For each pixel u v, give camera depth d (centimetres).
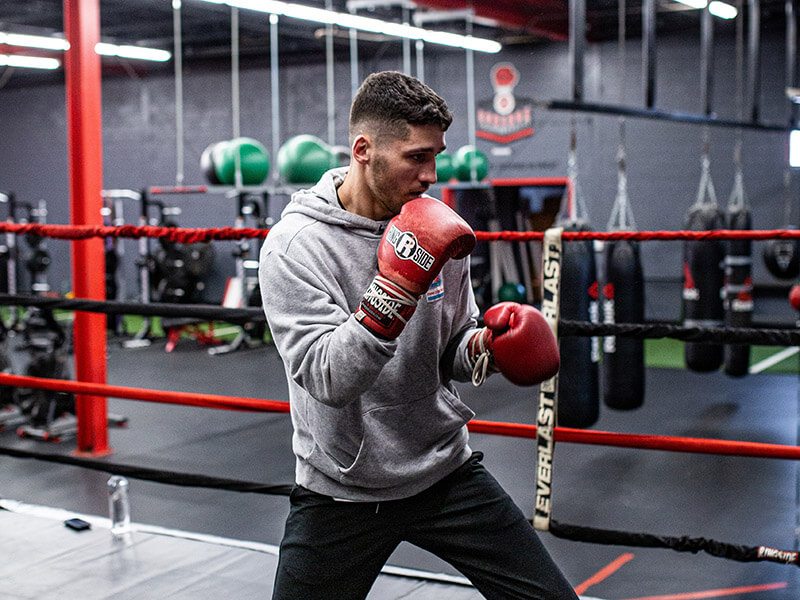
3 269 1035
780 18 916
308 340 123
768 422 548
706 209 556
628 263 432
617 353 438
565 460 462
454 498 143
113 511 279
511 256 905
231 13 895
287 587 140
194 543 269
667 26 959
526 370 130
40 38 894
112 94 1209
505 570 139
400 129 122
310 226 133
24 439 525
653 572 306
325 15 709
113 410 595
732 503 388
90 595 232
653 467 448
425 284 118
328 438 137
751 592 287
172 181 1182
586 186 1009
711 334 195
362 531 140
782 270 706
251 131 1137
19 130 1269
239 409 226
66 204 1246
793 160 914
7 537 274
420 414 139
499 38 1012
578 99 455
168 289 872
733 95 947
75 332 469
